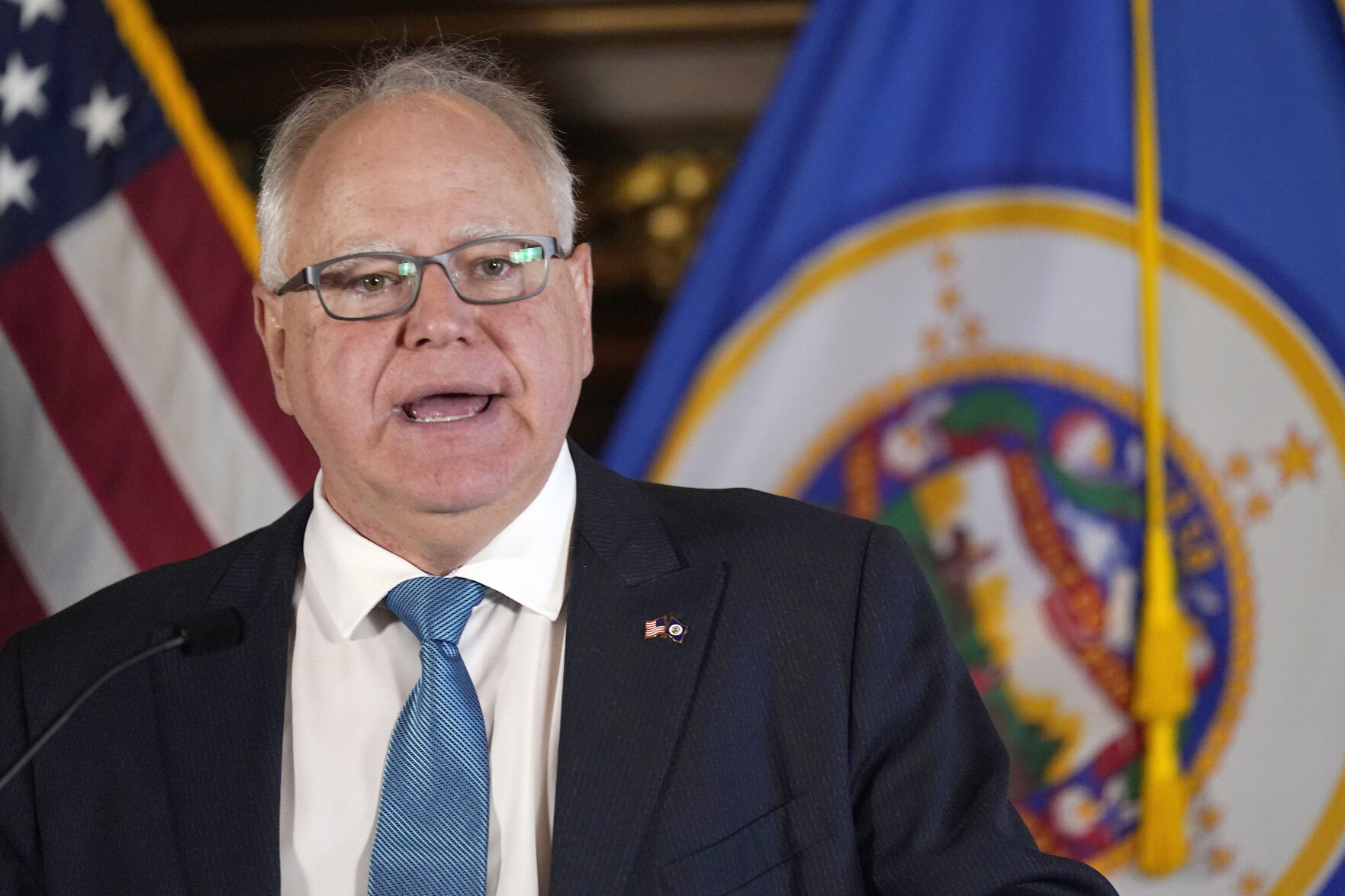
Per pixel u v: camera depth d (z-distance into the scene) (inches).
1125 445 247.0
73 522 253.9
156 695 133.7
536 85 294.5
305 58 293.7
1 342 255.8
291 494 256.8
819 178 255.1
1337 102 245.4
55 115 261.3
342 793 127.9
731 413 256.4
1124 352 247.4
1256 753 240.5
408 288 125.6
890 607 131.9
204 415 257.3
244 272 261.0
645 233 296.8
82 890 128.2
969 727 129.6
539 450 127.2
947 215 253.0
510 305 125.6
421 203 125.8
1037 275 250.4
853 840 122.8
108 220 260.2
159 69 263.0
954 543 251.3
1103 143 249.1
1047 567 248.8
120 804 130.0
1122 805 244.1
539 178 132.9
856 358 254.5
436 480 123.4
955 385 252.5
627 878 117.6
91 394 256.5
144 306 258.8
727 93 298.0
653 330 297.4
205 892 122.6
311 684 133.7
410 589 131.9
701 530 139.6
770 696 128.6
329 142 130.6
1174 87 249.8
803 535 137.6
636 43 295.3
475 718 125.5
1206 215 247.0
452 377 122.8
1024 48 252.5
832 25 258.1
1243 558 243.3
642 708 125.0
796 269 255.1
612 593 131.6
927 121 254.1
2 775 107.3
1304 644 240.5
